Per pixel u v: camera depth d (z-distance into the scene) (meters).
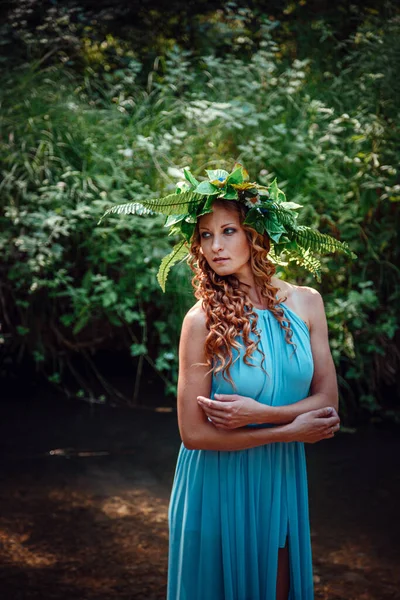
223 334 2.04
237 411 1.99
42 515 3.55
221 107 5.04
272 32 6.70
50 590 2.93
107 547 3.27
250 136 5.22
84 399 5.06
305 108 5.34
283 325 2.10
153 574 3.07
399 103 5.22
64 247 5.07
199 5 6.98
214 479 2.12
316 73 6.08
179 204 2.07
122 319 5.22
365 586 2.97
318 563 3.15
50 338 5.32
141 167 5.11
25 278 4.94
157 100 5.89
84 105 5.58
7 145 5.17
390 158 4.97
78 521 3.50
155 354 5.34
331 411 2.09
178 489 2.21
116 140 5.29
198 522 2.13
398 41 5.64
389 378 5.03
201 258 2.11
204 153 5.20
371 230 5.00
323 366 2.16
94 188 4.95
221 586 2.13
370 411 4.89
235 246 2.05
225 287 2.07
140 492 3.81
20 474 4.00
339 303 4.64
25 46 6.32
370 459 4.24
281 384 2.09
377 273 4.99
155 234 4.93
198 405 2.06
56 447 4.34
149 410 4.90
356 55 5.82
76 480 3.94
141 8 6.93
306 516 2.20
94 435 4.51
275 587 2.12
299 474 2.19
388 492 3.84
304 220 4.87
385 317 4.82
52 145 5.23
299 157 5.10
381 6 6.69
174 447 4.37
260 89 5.55
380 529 3.46
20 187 4.96
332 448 4.39
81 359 5.39
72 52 6.53
